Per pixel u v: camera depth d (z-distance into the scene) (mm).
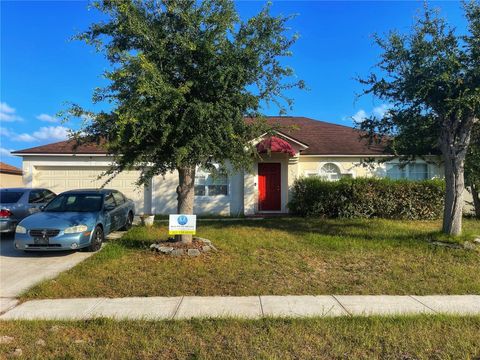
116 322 5812
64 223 10344
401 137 11156
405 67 10547
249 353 4801
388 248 10453
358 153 18719
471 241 10516
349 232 12820
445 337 5215
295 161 18578
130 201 14828
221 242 11258
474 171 12570
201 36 9141
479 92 9617
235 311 6250
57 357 4785
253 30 9383
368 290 7375
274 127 10148
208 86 9148
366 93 11375
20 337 5340
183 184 10328
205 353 4801
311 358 4695
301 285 7645
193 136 8984
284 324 5652
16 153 18562
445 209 11234
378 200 16219
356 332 5355
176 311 6293
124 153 9516
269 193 19062
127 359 4730
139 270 8656
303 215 17234
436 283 7762
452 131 10977
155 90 8188
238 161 9836
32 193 13883
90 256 10133
